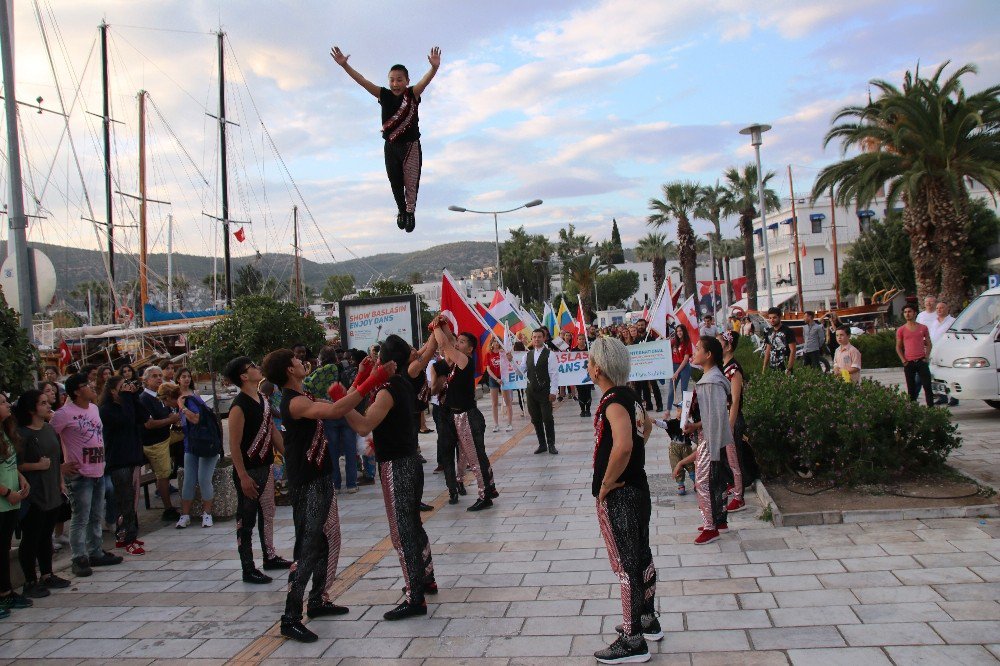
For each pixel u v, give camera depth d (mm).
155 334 33250
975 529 6160
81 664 5039
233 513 9195
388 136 4809
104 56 36250
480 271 105562
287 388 5484
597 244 106375
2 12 8578
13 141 8602
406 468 5465
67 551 8039
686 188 50625
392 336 5582
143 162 37812
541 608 5328
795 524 6738
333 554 5594
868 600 4914
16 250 8578
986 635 4270
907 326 12391
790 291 58938
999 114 21953
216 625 5598
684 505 7949
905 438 7691
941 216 22922
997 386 11273
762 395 8516
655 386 16484
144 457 8195
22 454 6453
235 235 37344
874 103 23656
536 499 8883
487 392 24656
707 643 4504
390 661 4680
